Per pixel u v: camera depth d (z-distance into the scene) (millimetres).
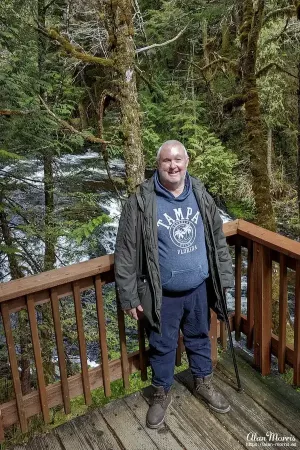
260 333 2717
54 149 5320
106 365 2574
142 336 2643
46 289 2215
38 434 2398
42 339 5078
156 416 2400
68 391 2465
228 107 5891
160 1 9578
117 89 3350
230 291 7363
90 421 2461
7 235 4984
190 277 2211
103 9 3219
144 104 9219
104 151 3748
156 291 2164
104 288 6094
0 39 4785
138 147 3480
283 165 10438
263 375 2754
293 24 8242
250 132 5492
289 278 6805
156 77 9672
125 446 2283
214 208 2260
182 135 10469
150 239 2115
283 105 9375
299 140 5332
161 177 2111
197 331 2455
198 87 10719
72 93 6387
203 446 2256
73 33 6512
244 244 2752
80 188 6152
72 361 5914
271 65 5504
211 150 9523
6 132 4328
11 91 4461
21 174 5188
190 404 2553
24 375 4918
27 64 5082
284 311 2541
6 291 2070
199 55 10102
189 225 2168
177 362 2893
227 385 2688
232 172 10336
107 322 5730
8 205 4863
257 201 5543
